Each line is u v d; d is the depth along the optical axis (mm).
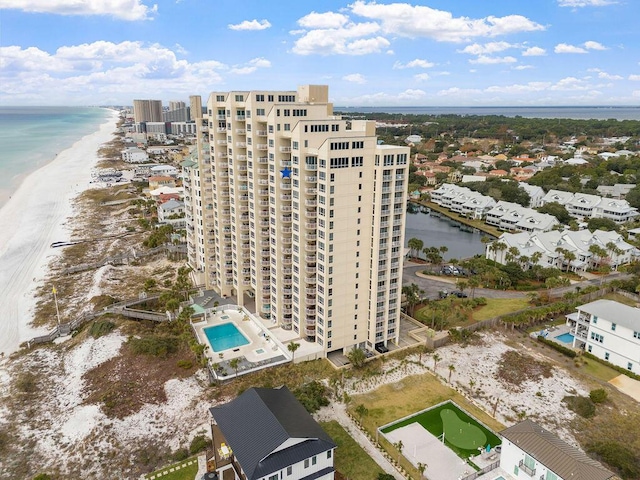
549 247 159875
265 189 106375
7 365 98812
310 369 94125
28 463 71000
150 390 87312
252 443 61250
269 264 110688
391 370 94688
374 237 94062
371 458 70438
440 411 82562
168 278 146375
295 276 100375
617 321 95375
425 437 75625
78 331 112000
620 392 88625
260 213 107312
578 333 104250
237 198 113250
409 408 83125
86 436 76312
